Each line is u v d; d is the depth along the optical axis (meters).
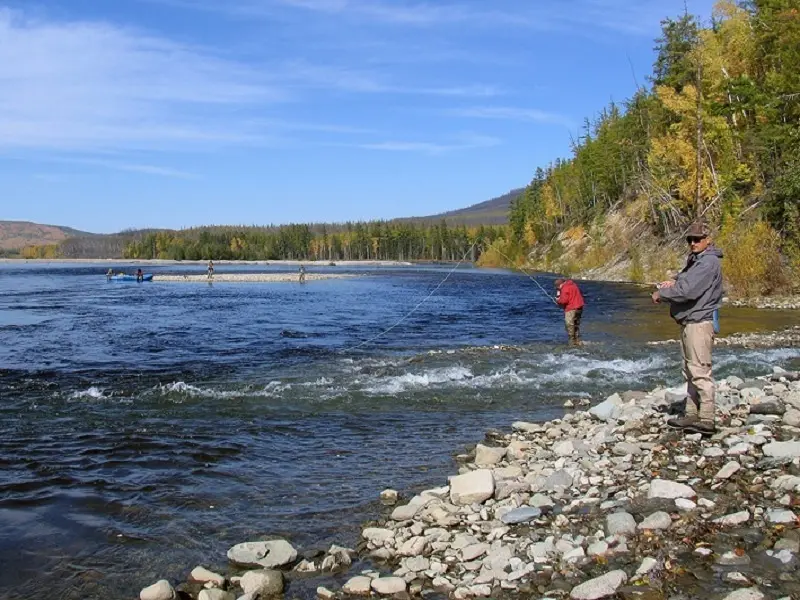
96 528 6.55
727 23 54.75
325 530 6.43
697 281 7.62
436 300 39.91
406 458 8.80
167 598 5.06
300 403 12.22
